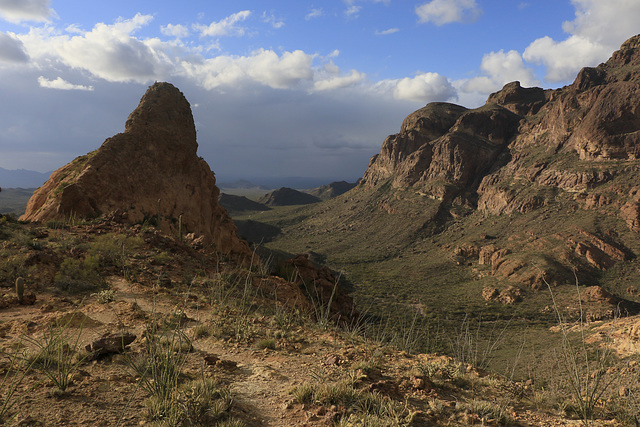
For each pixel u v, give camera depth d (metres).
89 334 8.56
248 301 13.63
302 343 9.35
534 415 5.75
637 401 5.43
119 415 4.84
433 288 150.25
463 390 6.68
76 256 16.73
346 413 5.35
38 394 5.16
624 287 128.12
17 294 11.73
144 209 43.06
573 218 180.12
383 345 9.47
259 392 6.08
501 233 197.38
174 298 12.90
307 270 29.39
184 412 4.92
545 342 39.12
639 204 161.00
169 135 51.75
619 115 195.38
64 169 44.25
